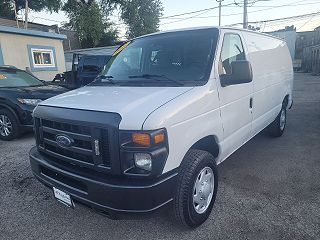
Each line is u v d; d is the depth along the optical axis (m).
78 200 2.62
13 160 5.09
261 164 4.59
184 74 3.17
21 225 3.13
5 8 36.12
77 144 2.59
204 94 2.90
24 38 13.64
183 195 2.66
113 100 2.71
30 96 6.23
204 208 3.01
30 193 3.85
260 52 4.48
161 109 2.44
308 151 5.14
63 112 2.68
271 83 4.89
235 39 3.76
